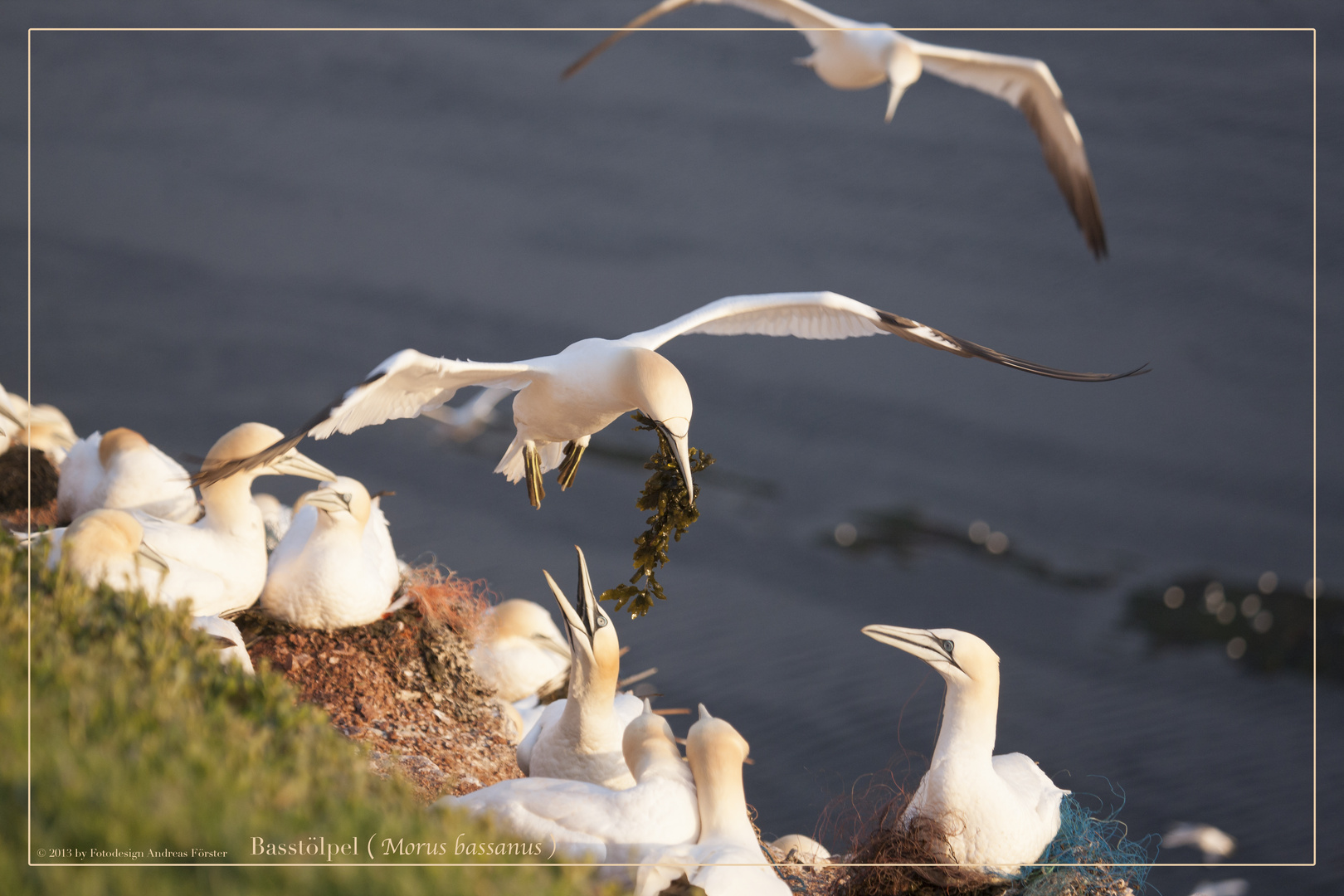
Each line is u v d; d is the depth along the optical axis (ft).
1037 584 100.48
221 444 34.01
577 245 168.25
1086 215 48.96
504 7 241.35
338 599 35.68
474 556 93.25
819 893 29.22
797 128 200.23
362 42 229.04
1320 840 70.18
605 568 94.02
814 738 73.67
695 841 25.96
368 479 103.65
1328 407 131.95
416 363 24.93
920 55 50.01
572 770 29.48
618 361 26.53
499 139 195.42
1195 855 67.87
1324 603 98.73
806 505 110.42
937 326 145.69
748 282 157.58
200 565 33.45
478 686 36.68
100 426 116.47
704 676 80.28
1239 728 81.20
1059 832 28.81
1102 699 84.02
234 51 224.33
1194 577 103.50
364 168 190.29
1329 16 209.15
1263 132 182.29
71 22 228.22
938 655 27.09
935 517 110.32
